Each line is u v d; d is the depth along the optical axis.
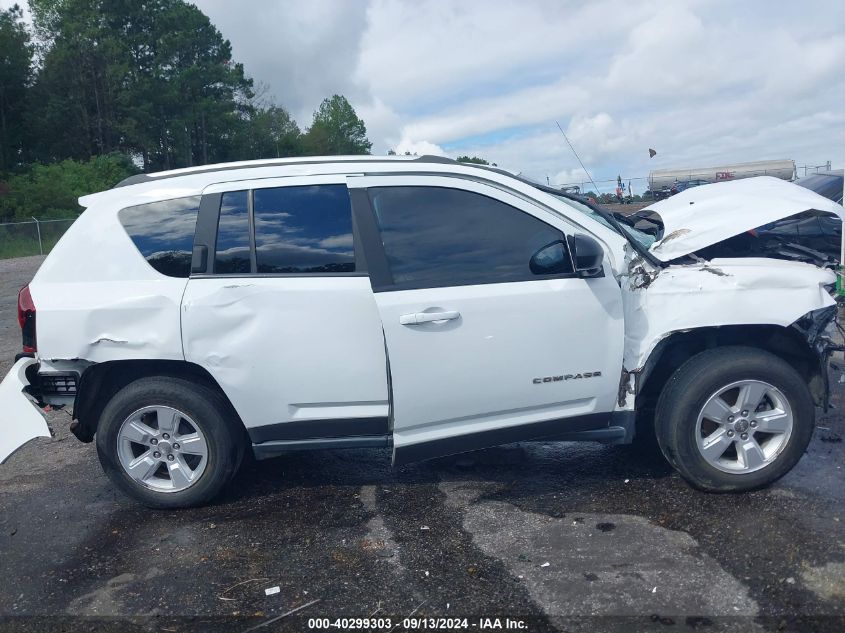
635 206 18.31
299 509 4.51
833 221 7.86
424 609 3.40
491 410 4.26
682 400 4.23
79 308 4.31
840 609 3.22
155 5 64.31
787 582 3.44
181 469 4.48
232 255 4.31
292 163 4.51
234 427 4.48
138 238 4.41
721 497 4.34
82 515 4.59
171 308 4.25
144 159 63.91
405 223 4.29
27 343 4.45
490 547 3.93
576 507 4.34
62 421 6.54
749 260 4.44
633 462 4.97
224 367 4.23
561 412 4.32
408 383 4.12
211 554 4.01
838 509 4.11
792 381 4.24
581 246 4.06
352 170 4.38
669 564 3.65
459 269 4.23
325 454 5.40
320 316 4.17
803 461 4.81
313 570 3.79
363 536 4.12
